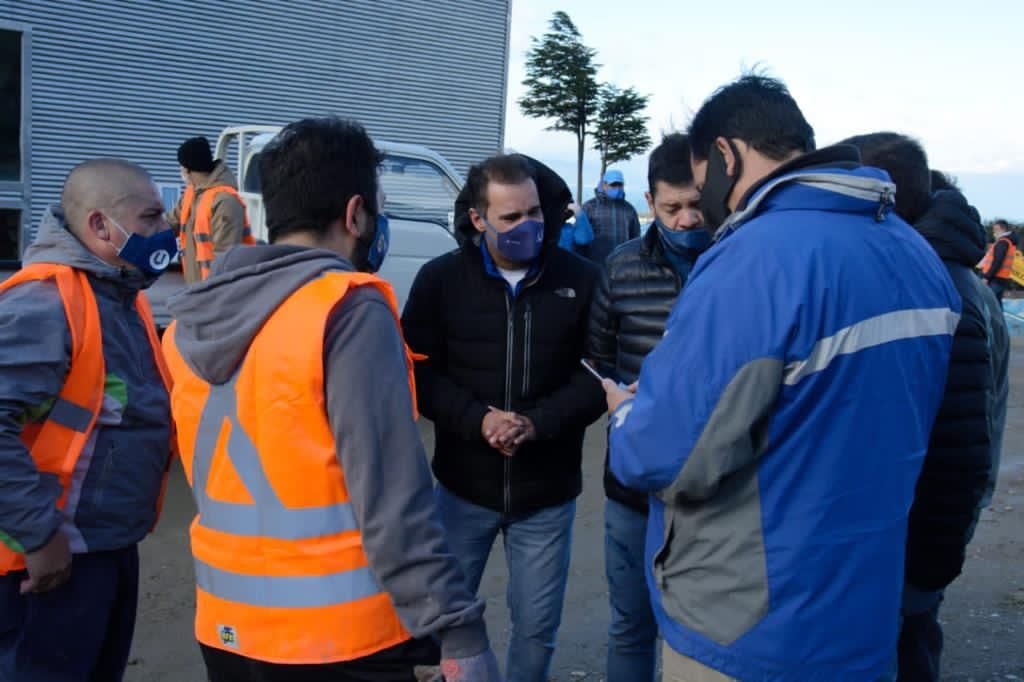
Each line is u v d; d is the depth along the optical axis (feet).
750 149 6.36
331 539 5.72
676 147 8.80
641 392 6.04
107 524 7.91
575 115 80.94
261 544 5.78
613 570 9.59
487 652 5.83
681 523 6.17
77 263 7.76
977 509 8.48
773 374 5.59
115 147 33.24
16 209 31.17
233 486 5.89
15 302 7.41
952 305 6.48
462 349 9.57
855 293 5.73
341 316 5.70
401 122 40.88
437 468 9.88
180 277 23.56
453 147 42.96
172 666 11.43
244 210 20.70
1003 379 9.34
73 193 7.88
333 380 5.61
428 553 5.63
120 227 7.88
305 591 5.70
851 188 5.95
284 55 36.99
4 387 7.12
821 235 5.81
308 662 5.71
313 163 6.10
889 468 5.95
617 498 9.36
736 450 5.67
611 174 33.99
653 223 9.21
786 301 5.59
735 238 5.98
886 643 6.04
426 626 5.65
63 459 7.66
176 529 15.75
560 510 9.71
